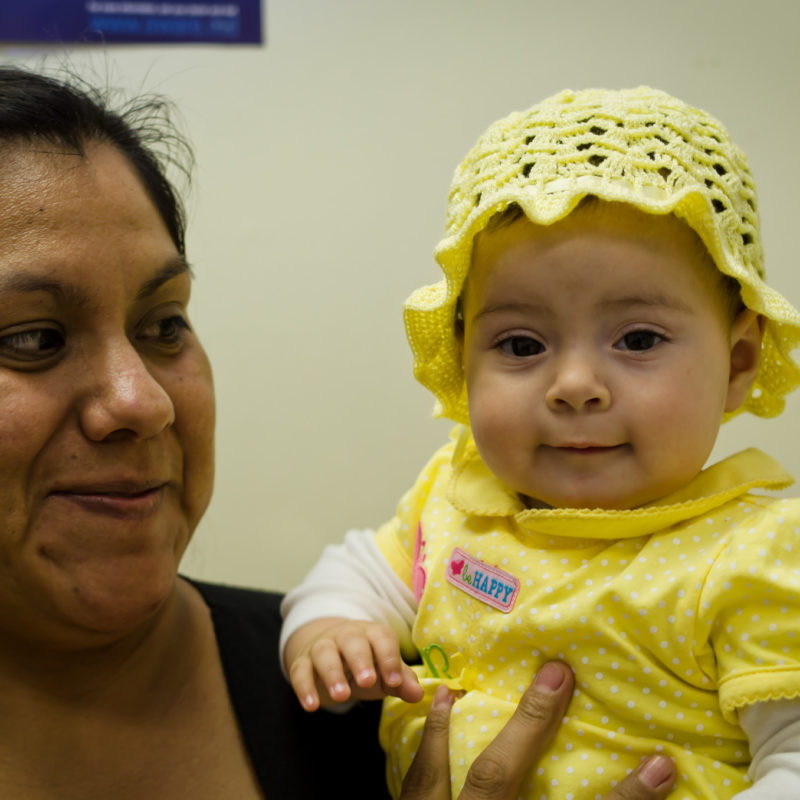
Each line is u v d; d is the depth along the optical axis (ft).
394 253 5.13
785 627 2.22
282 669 2.98
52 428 2.22
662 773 2.30
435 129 5.06
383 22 5.04
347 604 3.03
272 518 5.24
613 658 2.41
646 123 2.52
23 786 2.31
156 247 2.43
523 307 2.46
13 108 2.30
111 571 2.31
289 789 2.65
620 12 4.93
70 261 2.20
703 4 4.87
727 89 4.87
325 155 5.11
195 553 5.01
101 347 2.30
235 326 5.17
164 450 2.46
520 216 2.46
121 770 2.47
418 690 2.61
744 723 2.30
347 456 5.23
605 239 2.36
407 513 3.17
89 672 2.53
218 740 2.71
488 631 2.60
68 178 2.27
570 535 2.53
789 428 5.04
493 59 5.00
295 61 5.08
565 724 2.47
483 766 2.35
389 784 2.89
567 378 2.36
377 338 5.17
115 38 4.97
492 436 2.55
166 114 4.17
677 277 2.39
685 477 2.46
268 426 5.22
